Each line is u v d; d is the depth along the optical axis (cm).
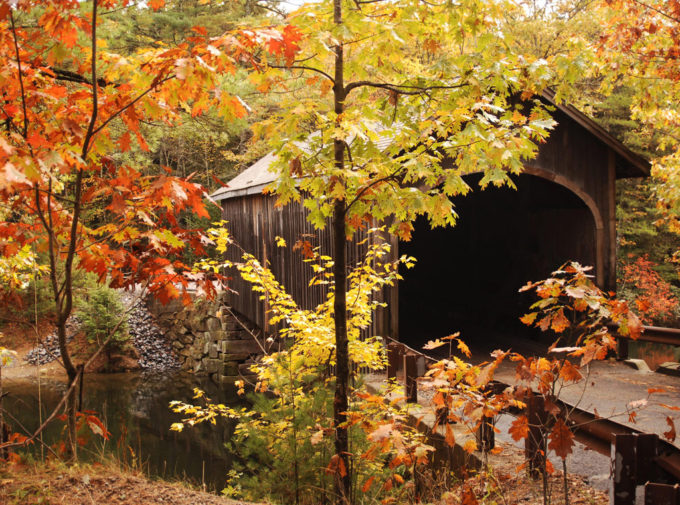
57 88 297
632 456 313
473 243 1389
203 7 2255
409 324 1341
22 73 284
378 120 425
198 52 273
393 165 401
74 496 338
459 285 1454
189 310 1820
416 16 404
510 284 1225
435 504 410
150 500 347
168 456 887
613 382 722
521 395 305
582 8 1789
